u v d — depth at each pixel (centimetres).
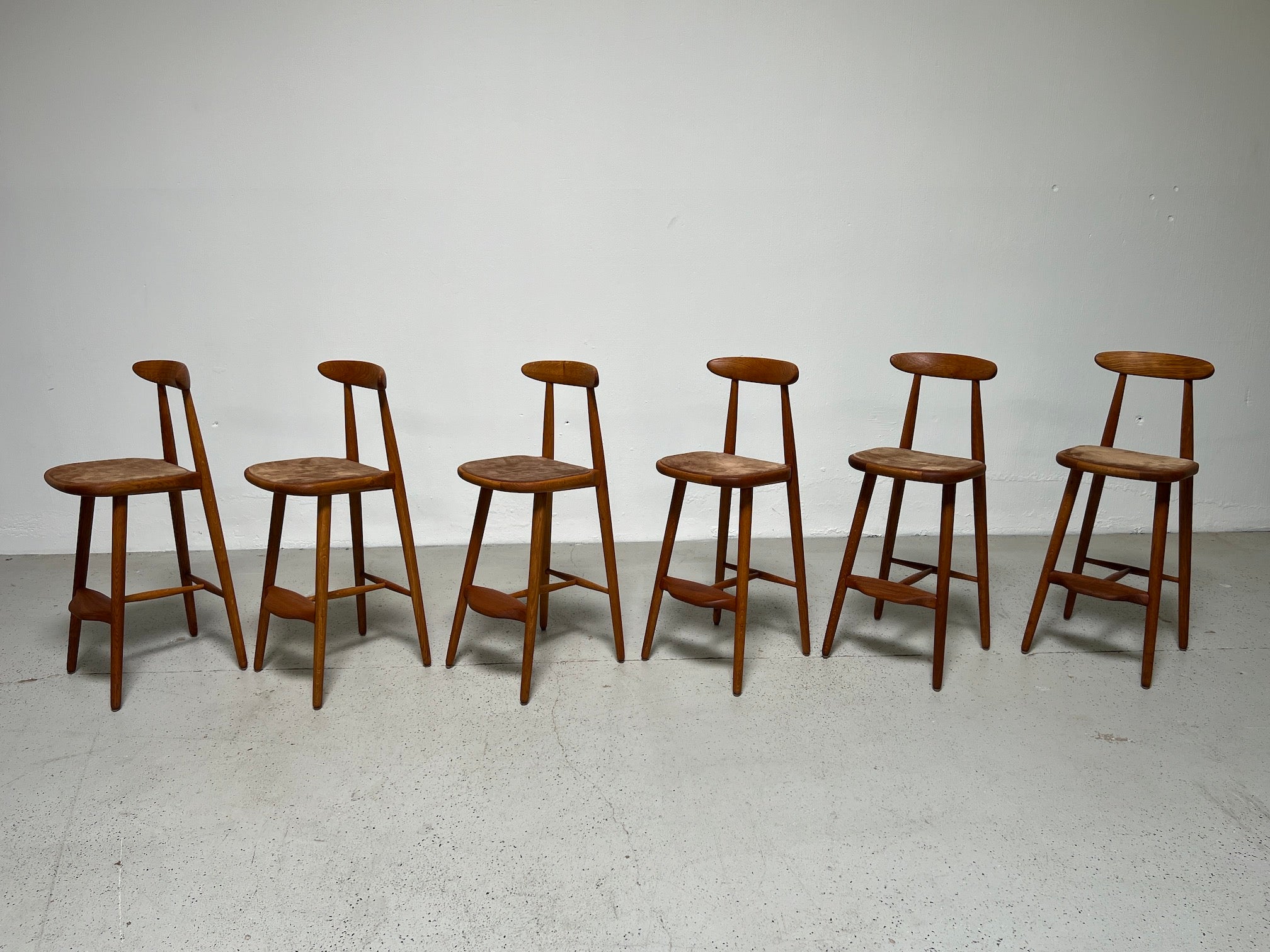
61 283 350
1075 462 250
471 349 369
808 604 310
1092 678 250
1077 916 153
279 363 363
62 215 345
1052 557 262
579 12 350
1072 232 380
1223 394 399
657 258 368
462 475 233
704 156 363
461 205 359
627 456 383
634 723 221
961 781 196
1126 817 182
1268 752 209
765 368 261
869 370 384
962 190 374
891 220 373
